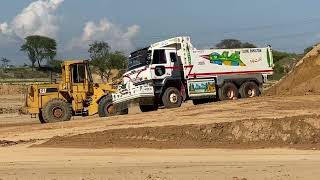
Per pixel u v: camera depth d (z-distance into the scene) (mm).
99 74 75812
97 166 16047
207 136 20625
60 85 30781
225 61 31328
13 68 119125
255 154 18047
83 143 21172
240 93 31656
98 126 24594
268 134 20266
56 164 16750
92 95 30781
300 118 20609
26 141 23047
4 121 36000
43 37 123938
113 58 78062
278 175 13625
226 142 20266
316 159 16391
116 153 19062
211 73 30922
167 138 20781
